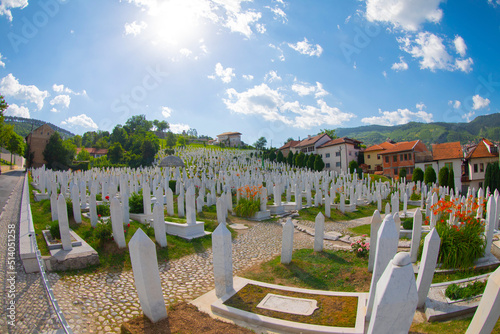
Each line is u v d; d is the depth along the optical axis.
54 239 10.13
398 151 48.06
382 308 3.18
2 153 69.00
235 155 59.44
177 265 9.54
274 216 18.47
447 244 8.81
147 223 13.26
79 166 48.66
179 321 5.79
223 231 7.00
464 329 5.25
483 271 8.50
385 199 28.25
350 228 16.48
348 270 8.63
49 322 5.65
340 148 57.78
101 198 19.31
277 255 10.78
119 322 5.91
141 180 25.56
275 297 6.68
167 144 78.31
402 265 3.26
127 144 64.06
